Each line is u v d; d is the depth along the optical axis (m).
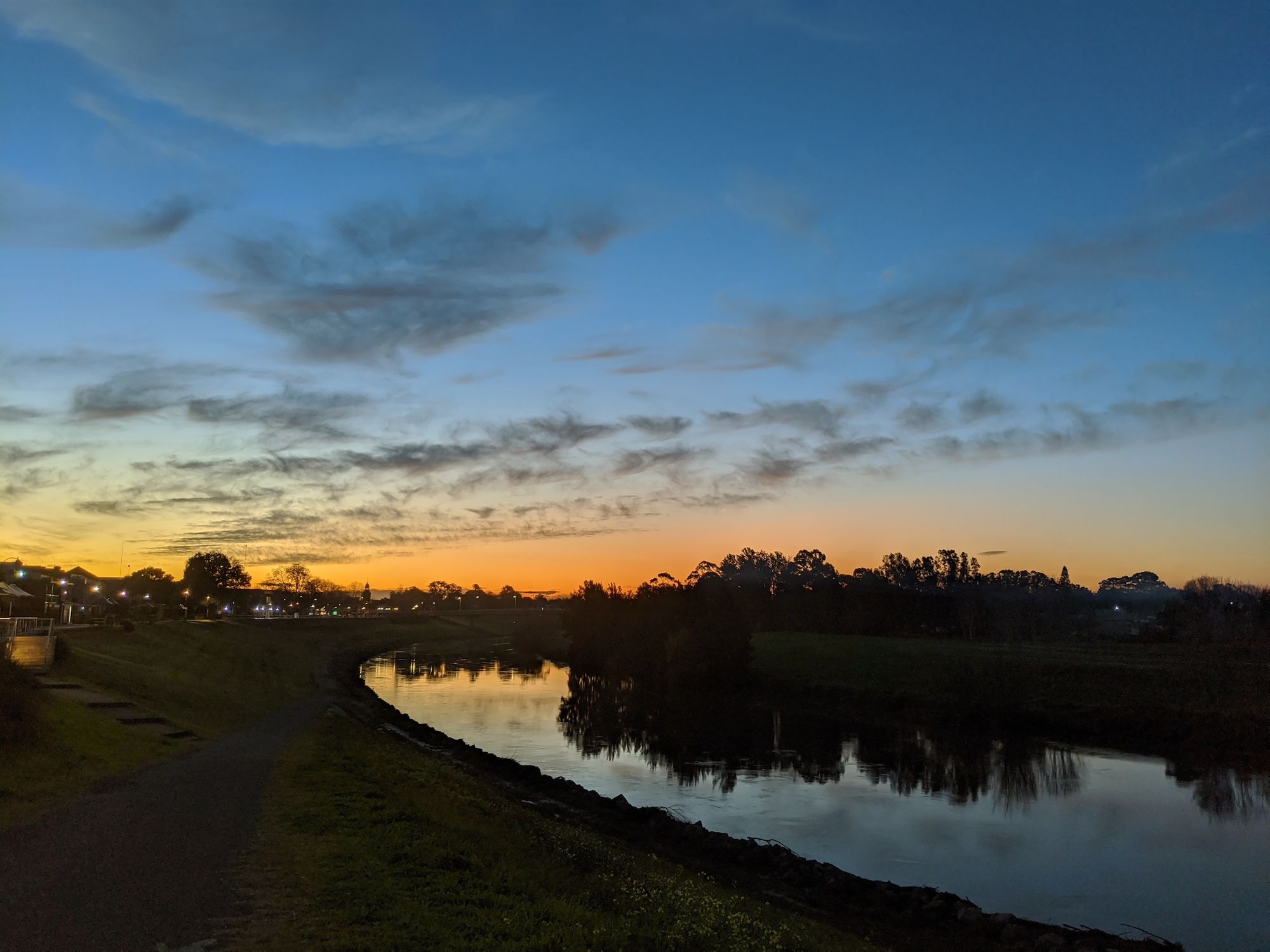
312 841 14.73
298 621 145.25
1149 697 56.44
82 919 10.36
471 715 62.72
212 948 9.66
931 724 59.03
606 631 108.00
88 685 33.28
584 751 47.78
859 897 22.42
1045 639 111.75
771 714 65.62
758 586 148.50
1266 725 47.91
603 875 17.28
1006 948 19.00
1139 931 20.97
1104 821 32.19
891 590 140.25
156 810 16.58
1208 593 109.12
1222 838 29.69
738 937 13.73
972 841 29.23
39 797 16.94
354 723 46.00
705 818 32.00
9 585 72.62
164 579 166.38
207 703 40.50
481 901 12.40
